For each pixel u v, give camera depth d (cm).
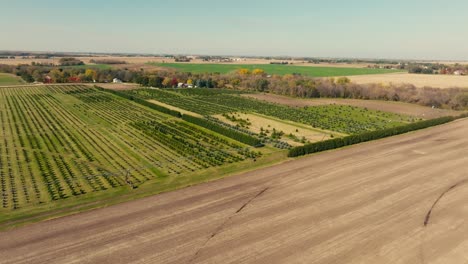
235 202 3541
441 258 2639
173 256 2617
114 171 4784
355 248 2750
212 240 2834
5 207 3547
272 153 5675
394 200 3641
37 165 4988
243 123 8256
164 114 9338
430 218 3256
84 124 7950
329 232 2984
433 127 7481
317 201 3591
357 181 4156
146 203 3512
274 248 2738
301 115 9469
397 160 5003
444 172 4503
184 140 6544
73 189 4088
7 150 5728
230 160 5297
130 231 2947
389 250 2727
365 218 3241
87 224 3064
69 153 5625
